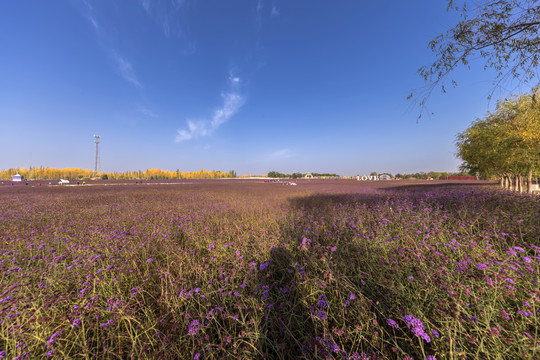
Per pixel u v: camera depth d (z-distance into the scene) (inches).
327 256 119.3
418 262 99.4
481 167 593.6
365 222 195.3
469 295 75.0
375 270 105.0
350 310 79.0
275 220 233.9
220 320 82.5
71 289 101.4
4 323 71.2
